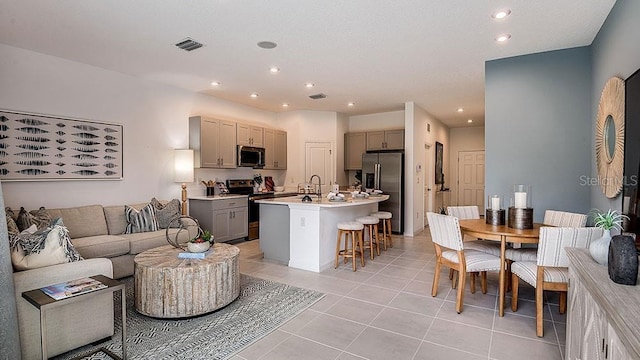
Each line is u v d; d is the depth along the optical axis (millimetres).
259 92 5598
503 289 2854
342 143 7512
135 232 4195
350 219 4918
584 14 2805
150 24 3037
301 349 2305
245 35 3271
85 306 2279
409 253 5090
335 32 3189
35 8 2732
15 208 3625
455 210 4012
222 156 5727
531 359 2174
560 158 3588
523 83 3766
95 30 3168
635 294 1252
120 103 4520
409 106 6352
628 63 2369
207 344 2357
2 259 1850
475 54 3758
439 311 2934
